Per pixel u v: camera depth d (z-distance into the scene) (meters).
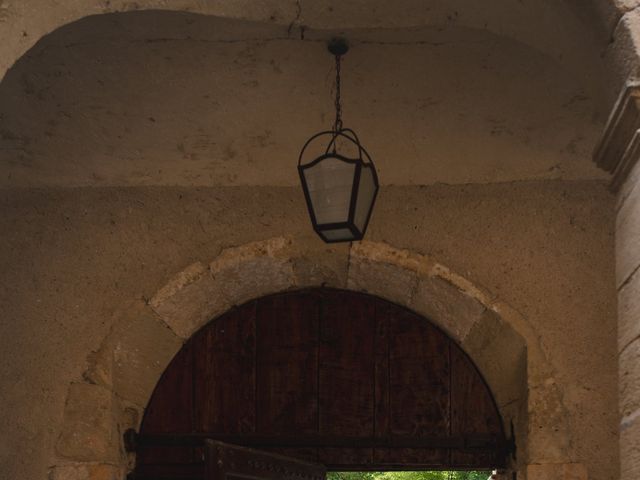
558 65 3.99
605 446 4.19
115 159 4.46
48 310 4.43
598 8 3.09
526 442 4.25
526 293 4.38
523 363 4.34
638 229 2.98
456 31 3.94
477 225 4.46
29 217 4.51
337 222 3.87
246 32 3.97
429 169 4.47
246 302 4.83
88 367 4.37
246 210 4.53
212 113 4.31
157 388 4.78
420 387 4.75
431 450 4.72
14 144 4.36
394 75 4.16
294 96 4.26
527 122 4.28
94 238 4.50
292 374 4.80
